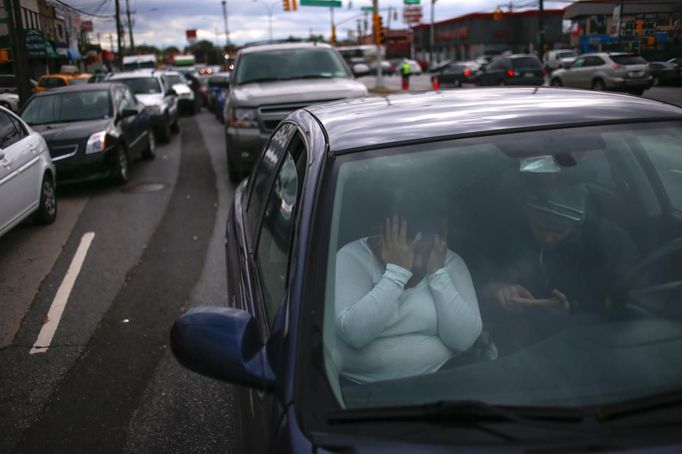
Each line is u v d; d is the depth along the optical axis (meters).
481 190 2.11
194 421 3.42
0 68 15.85
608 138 2.22
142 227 7.75
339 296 1.85
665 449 1.36
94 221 8.15
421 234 2.01
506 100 2.59
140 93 17.45
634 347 1.78
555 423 1.44
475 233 2.11
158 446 3.22
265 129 9.13
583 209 2.21
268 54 10.48
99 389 3.84
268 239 2.43
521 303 1.99
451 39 74.69
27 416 3.58
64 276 6.02
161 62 70.69
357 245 1.99
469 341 1.91
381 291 1.89
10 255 6.78
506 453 1.36
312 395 1.54
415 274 1.99
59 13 23.83
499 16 46.69
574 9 19.02
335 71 10.36
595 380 1.67
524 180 2.13
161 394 3.73
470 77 36.06
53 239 7.34
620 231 2.20
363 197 2.01
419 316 1.94
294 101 9.12
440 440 1.40
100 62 39.31
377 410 1.50
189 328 1.78
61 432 3.40
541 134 2.21
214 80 10.95
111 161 10.02
